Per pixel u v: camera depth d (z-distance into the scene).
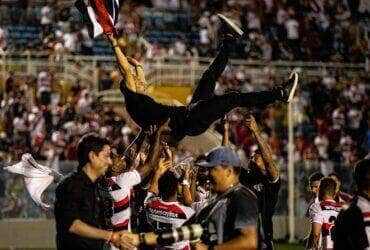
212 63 9.14
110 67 25.89
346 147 25.28
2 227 20.19
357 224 6.91
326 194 10.75
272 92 8.30
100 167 7.40
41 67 24.94
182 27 29.78
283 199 21.50
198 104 8.24
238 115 24.11
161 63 26.33
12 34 28.06
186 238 6.75
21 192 20.27
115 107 24.72
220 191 6.94
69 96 24.48
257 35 29.58
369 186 7.03
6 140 22.84
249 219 6.64
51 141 22.78
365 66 28.08
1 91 24.08
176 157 15.09
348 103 26.84
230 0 30.33
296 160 23.38
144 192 9.75
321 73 27.20
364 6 31.59
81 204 7.25
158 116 8.43
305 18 30.59
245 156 23.31
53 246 20.45
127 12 28.92
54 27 27.67
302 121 25.91
